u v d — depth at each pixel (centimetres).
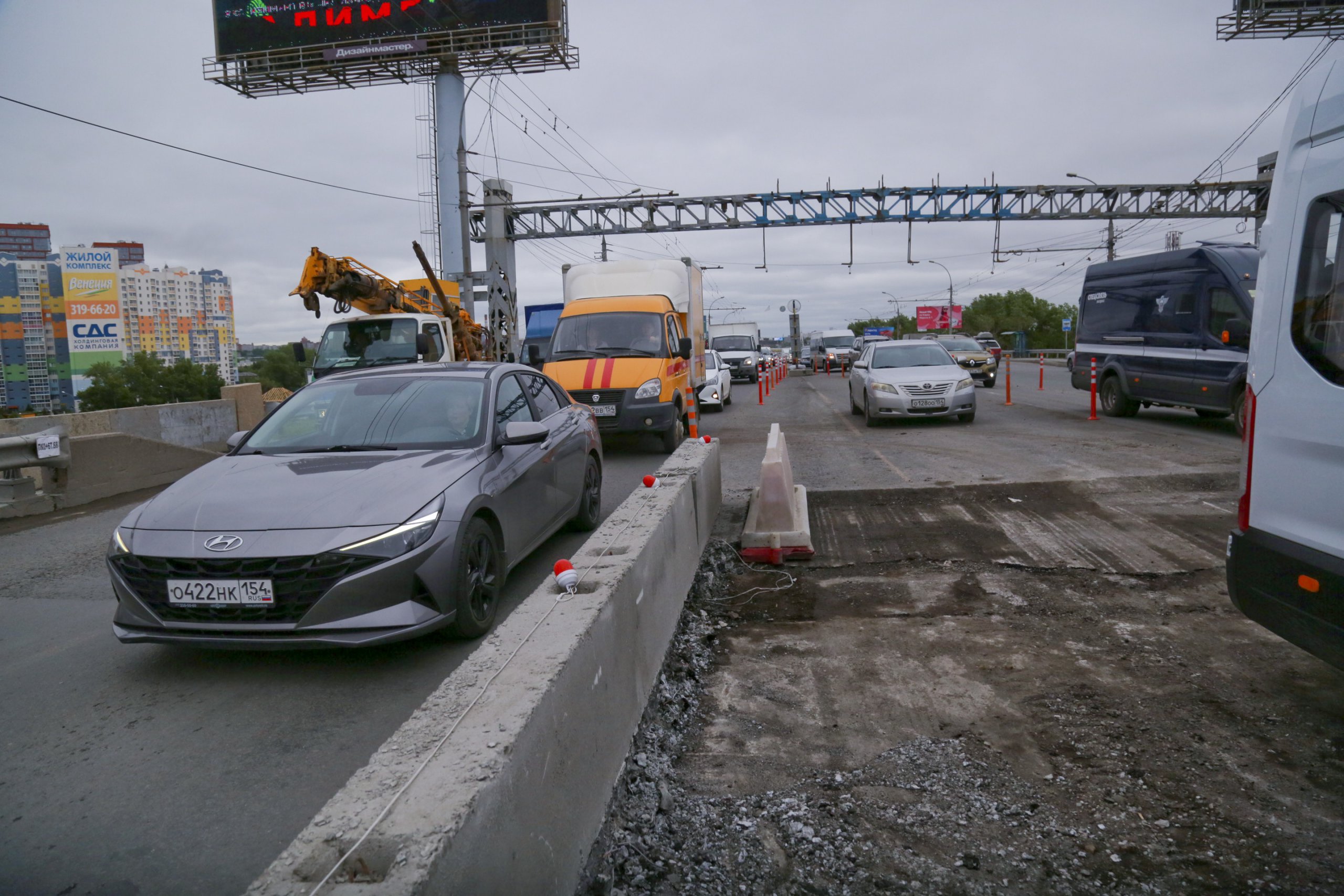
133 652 460
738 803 309
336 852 162
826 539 702
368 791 181
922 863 272
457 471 459
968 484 857
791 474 768
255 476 452
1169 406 1461
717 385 2064
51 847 275
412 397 541
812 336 5756
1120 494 802
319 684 400
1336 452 317
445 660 423
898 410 1473
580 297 1459
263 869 261
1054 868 267
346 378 577
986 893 257
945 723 368
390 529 399
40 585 638
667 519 439
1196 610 500
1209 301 1279
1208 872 263
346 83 3403
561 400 695
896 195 3875
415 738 203
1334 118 330
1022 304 12375
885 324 12788
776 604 547
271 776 317
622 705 314
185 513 415
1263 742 341
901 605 532
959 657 441
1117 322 1530
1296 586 334
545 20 3105
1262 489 362
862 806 305
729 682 423
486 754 195
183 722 366
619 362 1216
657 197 3259
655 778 321
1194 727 356
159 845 275
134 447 1103
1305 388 336
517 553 514
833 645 469
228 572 386
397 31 3175
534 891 211
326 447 500
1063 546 645
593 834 265
